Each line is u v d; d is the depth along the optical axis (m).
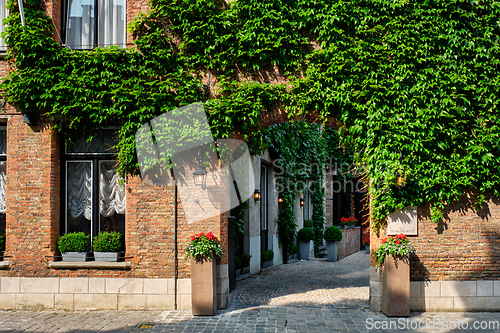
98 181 7.36
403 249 6.27
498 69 6.86
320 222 15.84
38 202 7.02
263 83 7.02
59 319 6.27
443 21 6.78
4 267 6.96
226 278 6.91
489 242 6.80
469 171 6.68
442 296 6.73
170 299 6.82
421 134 6.66
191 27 6.92
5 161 7.41
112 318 6.29
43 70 6.91
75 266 6.92
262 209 11.92
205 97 7.05
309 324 5.93
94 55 6.93
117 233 7.16
